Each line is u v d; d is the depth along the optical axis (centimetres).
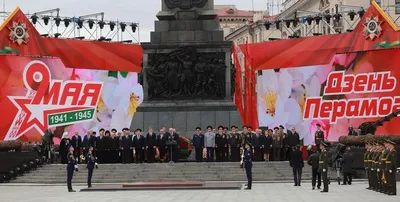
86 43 6519
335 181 4194
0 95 6031
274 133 4769
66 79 6353
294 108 6431
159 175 4278
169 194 3212
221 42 5172
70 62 6388
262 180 4194
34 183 4272
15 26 6141
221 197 2991
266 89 6606
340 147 4084
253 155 4694
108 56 6600
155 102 5191
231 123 5119
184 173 4297
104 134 4778
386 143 3123
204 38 5209
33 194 3359
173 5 5300
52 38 6356
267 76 6600
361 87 6075
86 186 3966
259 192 3306
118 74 6612
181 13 5272
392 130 5838
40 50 6256
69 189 3559
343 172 3897
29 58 6175
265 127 6594
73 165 3575
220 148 4681
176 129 5144
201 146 4656
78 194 3309
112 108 6562
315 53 6344
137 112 5184
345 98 6150
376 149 3306
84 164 4475
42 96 6203
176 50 5175
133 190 3525
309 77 6353
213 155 4691
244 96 6862
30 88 6153
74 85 6388
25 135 6100
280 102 6512
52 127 6228
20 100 6097
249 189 3522
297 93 6419
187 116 5134
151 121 5153
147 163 4550
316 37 6388
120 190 3531
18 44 6153
